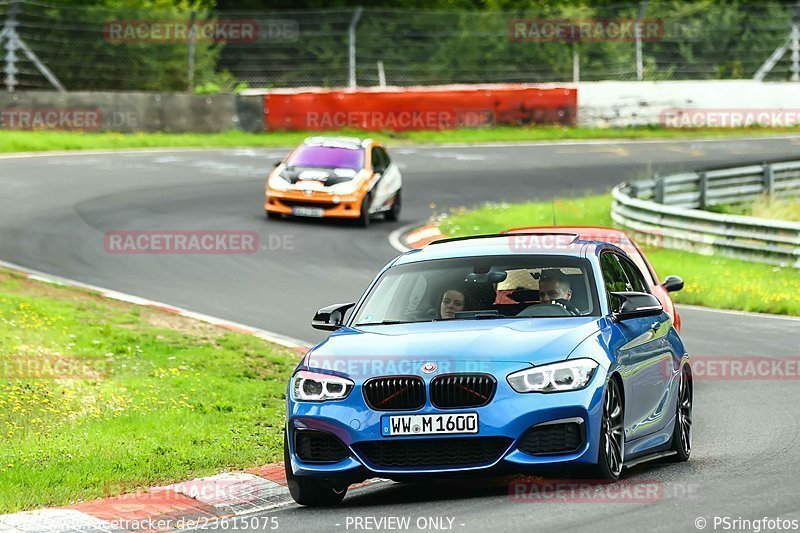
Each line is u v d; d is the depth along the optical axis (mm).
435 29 153250
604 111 129125
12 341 42469
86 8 134750
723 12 153625
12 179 89438
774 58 146625
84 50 135625
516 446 22609
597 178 102312
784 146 120188
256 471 28016
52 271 61281
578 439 22797
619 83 129875
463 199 91312
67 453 29062
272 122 120062
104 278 60188
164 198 84875
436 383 22891
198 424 33188
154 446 30062
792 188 98438
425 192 93750
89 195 84438
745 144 121812
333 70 151375
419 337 24156
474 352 23219
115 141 111062
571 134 126750
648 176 91688
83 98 114812
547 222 80125
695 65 152750
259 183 93188
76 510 24188
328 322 26781
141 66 136875
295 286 59531
